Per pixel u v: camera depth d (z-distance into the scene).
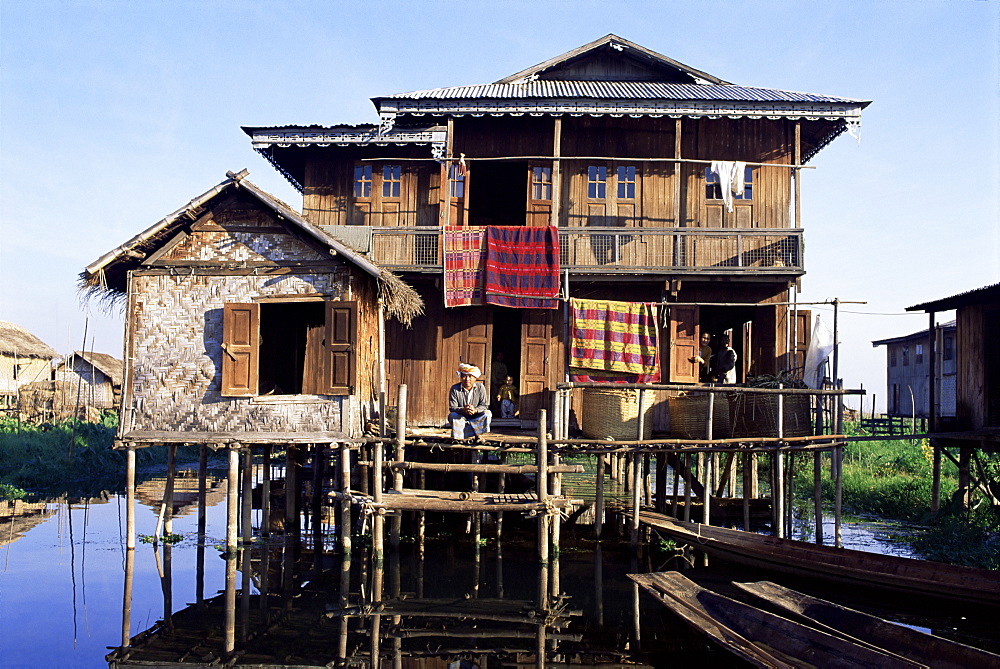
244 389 13.41
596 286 16.86
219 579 12.12
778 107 15.79
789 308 16.53
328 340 13.46
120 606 10.71
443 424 16.91
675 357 16.56
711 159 17.38
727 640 8.27
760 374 16.67
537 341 16.91
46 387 39.16
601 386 13.86
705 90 17.92
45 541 15.04
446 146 16.42
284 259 13.77
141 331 13.81
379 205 17.77
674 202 16.17
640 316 16.03
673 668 8.53
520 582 12.01
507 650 9.09
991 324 17.83
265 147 17.36
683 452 13.64
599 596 11.28
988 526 14.82
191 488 24.31
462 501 12.93
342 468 13.69
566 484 17.95
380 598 11.14
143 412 13.67
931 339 19.25
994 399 17.58
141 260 13.91
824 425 16.73
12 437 28.75
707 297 16.81
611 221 17.28
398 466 13.12
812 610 9.23
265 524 15.33
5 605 10.70
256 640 9.38
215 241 13.91
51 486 24.52
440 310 17.22
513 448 13.75
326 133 17.30
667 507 16.41
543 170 17.42
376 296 15.24
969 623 9.98
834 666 7.54
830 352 15.05
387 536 15.51
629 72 19.66
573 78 19.77
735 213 17.17
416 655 8.91
